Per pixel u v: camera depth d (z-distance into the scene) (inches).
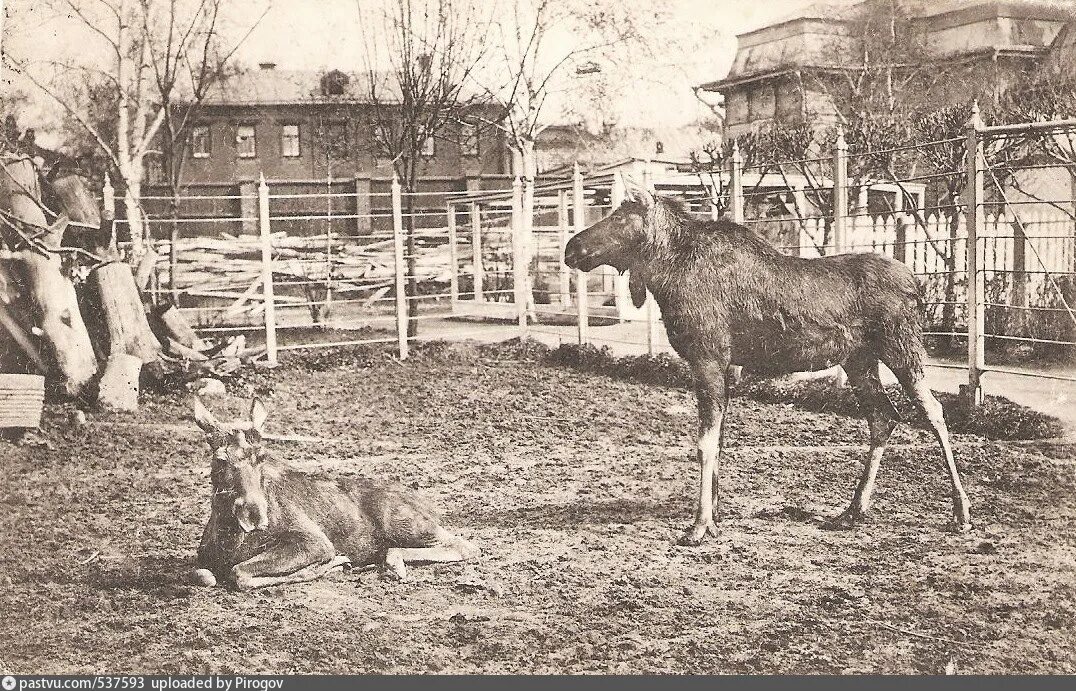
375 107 460.8
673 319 231.1
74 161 407.5
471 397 362.9
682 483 271.3
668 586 206.8
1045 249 383.6
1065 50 382.3
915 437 291.0
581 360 406.3
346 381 385.7
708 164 422.0
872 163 406.3
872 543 227.1
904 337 227.6
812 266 229.5
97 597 206.2
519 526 240.4
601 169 442.3
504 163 475.5
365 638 186.2
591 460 291.7
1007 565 214.5
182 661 180.2
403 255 477.7
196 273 454.3
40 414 315.0
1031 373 291.9
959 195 391.5
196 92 432.1
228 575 209.9
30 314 351.3
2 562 222.8
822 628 189.9
